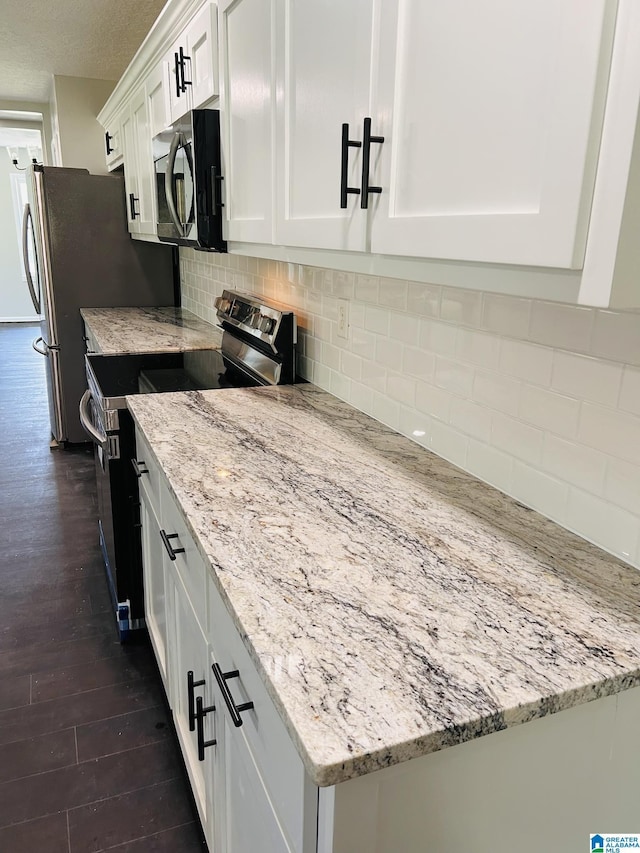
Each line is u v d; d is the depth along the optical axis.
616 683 0.76
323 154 1.21
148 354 2.72
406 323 1.58
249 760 0.96
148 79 2.78
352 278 1.83
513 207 0.72
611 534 1.04
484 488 1.32
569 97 0.63
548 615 0.88
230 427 1.69
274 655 0.78
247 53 1.58
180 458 1.46
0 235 8.77
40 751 1.77
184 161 2.05
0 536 2.97
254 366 2.35
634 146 0.58
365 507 1.21
